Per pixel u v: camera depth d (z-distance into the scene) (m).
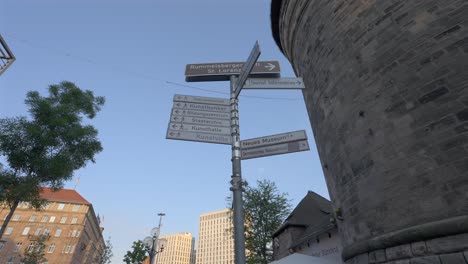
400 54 6.20
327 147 8.39
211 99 4.85
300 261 9.45
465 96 4.86
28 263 40.59
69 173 13.10
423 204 4.90
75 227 55.12
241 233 3.40
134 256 30.88
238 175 3.95
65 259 51.06
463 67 5.07
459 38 5.31
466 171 4.48
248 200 26.27
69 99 14.52
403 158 5.46
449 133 4.87
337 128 7.71
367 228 6.09
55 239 52.34
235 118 4.52
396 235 5.12
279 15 12.76
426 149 5.11
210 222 131.62
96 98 15.79
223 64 5.31
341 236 7.75
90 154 14.33
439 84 5.29
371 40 7.05
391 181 5.59
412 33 6.12
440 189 4.72
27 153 12.29
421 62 5.73
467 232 4.16
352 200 6.79
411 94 5.69
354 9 7.89
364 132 6.55
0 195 11.58
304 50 10.43
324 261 9.56
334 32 8.45
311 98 9.92
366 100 6.71
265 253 24.69
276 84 5.11
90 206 59.38
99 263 52.66
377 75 6.59
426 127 5.23
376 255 5.66
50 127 13.44
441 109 5.11
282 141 4.55
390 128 5.89
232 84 4.98
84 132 13.98
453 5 5.64
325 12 9.06
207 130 4.43
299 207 21.80
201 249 126.81
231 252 116.38
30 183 11.70
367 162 6.30
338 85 7.85
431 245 4.55
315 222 18.25
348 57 7.65
